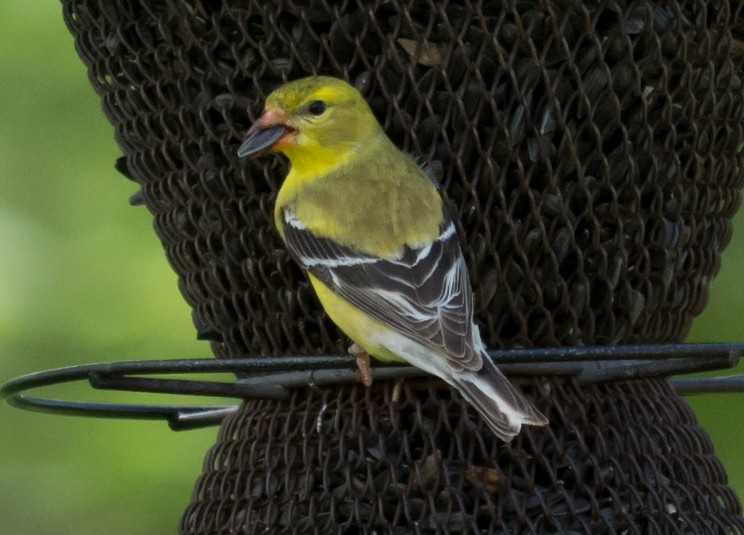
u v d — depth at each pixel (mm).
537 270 10891
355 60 10859
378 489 10891
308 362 10445
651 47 10758
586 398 11070
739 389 12492
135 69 11445
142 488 14039
